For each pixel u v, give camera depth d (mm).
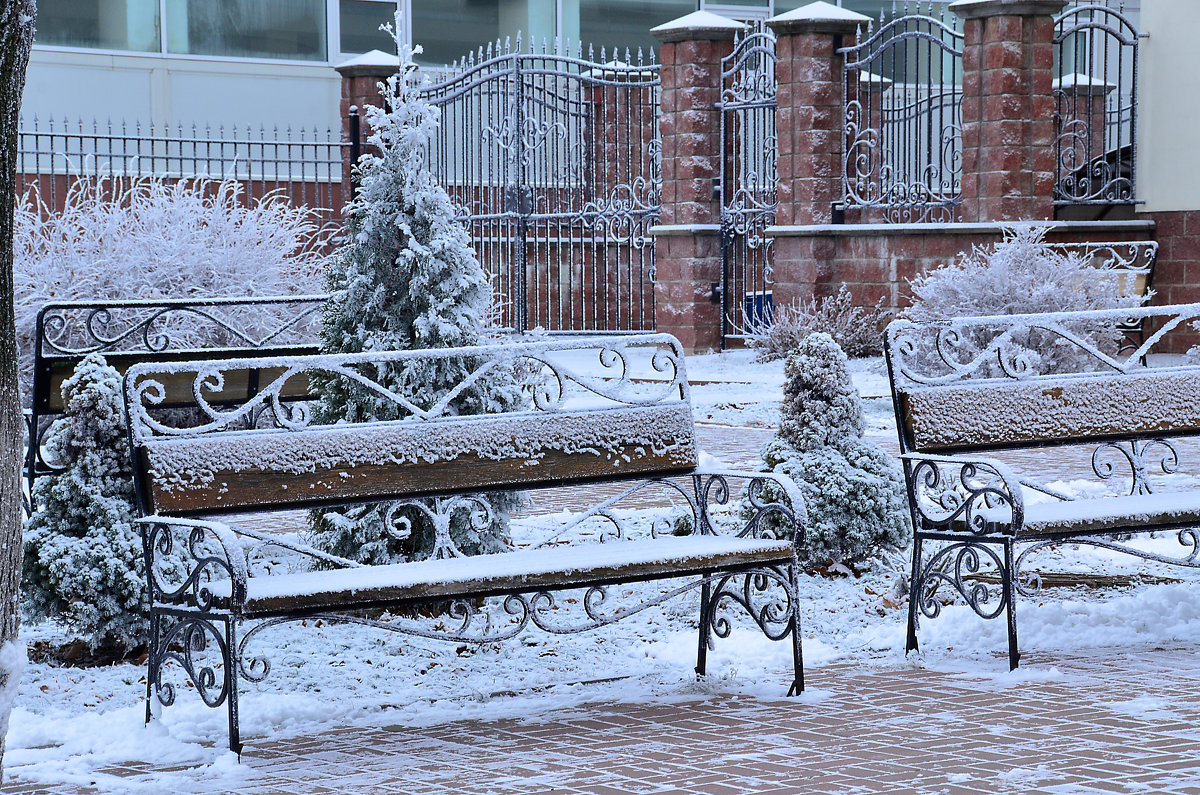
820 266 19266
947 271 14922
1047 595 6676
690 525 7785
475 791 3980
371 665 5629
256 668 5535
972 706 4848
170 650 4766
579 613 6477
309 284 14297
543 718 4828
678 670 5508
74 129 24531
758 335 19562
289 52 26359
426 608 6449
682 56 20734
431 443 5277
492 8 27781
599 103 25250
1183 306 6410
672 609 6496
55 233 13938
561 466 5492
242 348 8242
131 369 4812
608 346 5633
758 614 5332
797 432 7312
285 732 4719
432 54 27406
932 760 4180
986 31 17891
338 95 26734
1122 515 5664
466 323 6316
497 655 5793
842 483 7141
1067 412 6188
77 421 5750
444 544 5496
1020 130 17844
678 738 4516
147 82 25125
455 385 6352
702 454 10414
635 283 25000
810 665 5562
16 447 3115
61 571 5590
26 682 5367
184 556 5828
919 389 5840
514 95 22297
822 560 7152
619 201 22234
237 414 4973
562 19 27750
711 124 20859
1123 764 4094
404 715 4895
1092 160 19453
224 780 4148
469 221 22938
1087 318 6227
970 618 6102
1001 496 5414
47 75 24297
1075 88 18781
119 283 13383
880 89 19422
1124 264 16484
